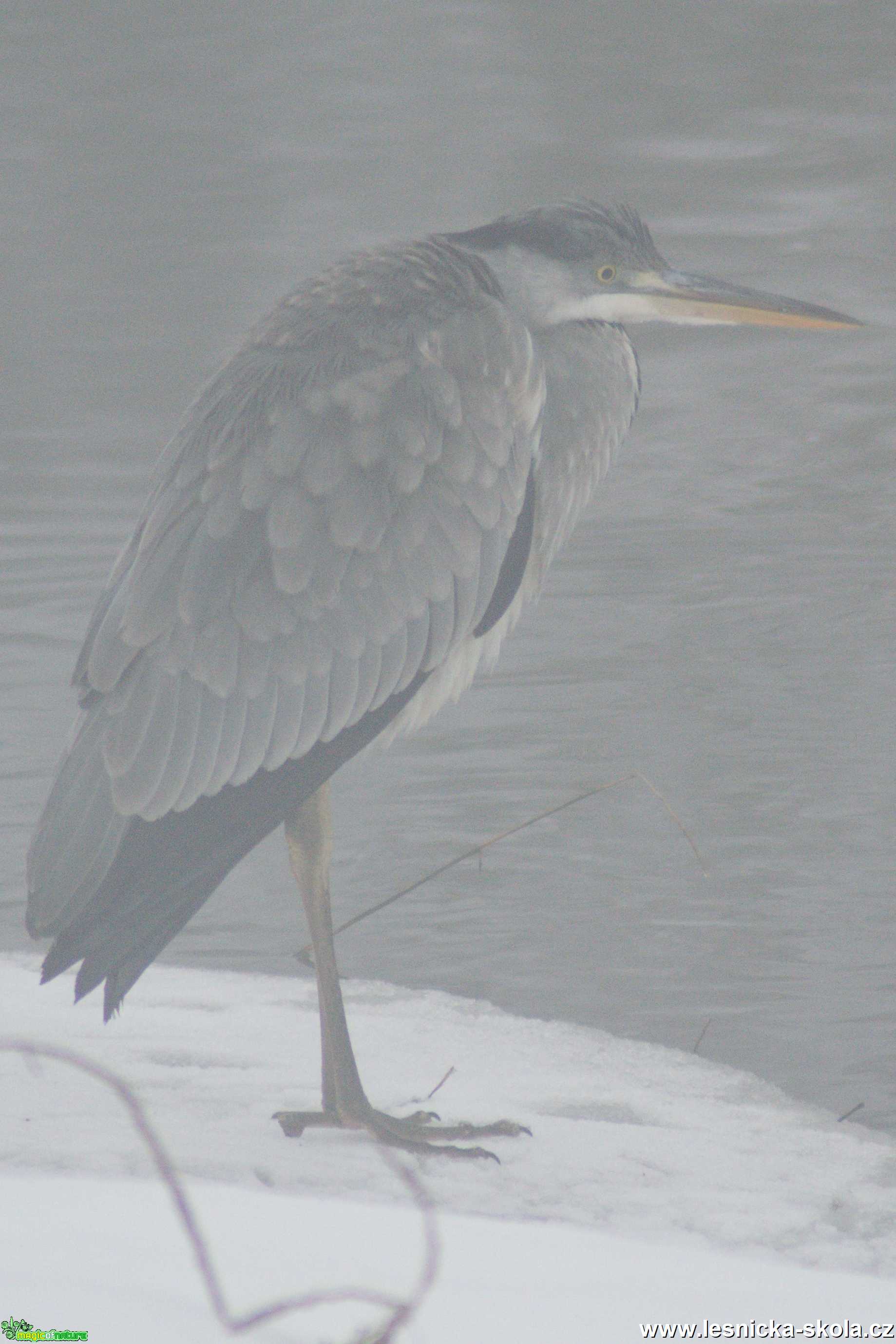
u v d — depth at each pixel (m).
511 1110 8.66
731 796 13.31
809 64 44.50
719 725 14.32
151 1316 4.50
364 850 12.65
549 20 50.34
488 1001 10.67
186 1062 9.00
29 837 13.05
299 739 8.20
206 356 25.88
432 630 8.59
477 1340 4.82
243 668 8.05
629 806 13.23
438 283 8.91
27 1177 6.01
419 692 8.78
